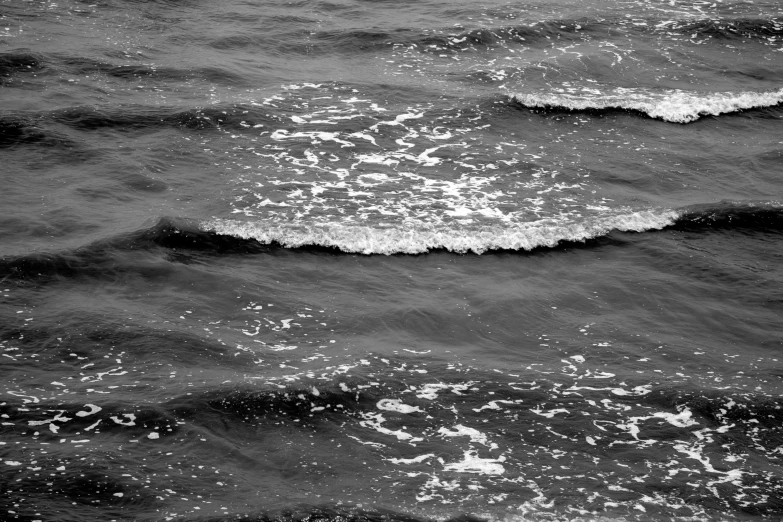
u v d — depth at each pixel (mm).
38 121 24938
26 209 21266
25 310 17969
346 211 22000
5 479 13688
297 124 26078
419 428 15625
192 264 19984
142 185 22703
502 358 17625
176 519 13219
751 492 14375
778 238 22203
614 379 17047
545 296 19688
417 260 20719
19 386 15805
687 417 16078
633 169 24844
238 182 23062
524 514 13734
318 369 16812
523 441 15391
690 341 18391
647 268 20844
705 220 22547
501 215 22188
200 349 17234
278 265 20234
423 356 17516
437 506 13828
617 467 14844
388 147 25172
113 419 15156
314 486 14148
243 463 14570
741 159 25734
